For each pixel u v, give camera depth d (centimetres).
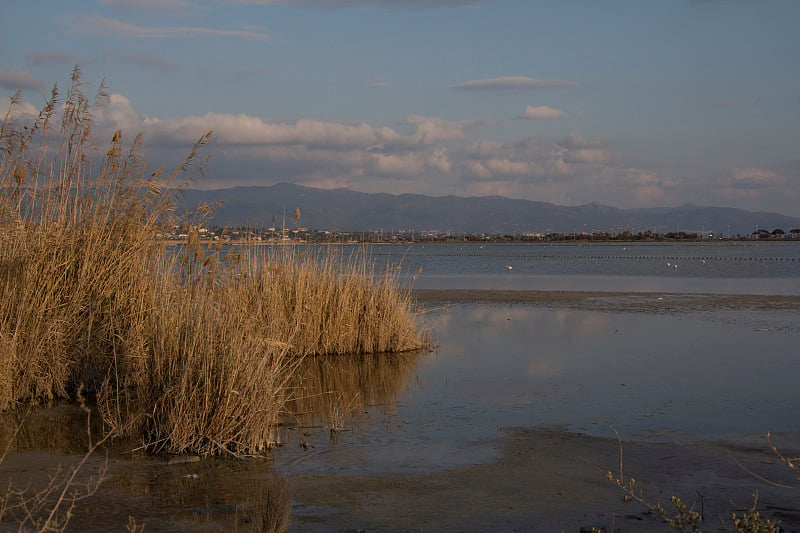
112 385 1034
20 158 1073
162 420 831
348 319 1509
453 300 2664
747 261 7306
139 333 1014
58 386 1009
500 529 602
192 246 1017
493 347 1580
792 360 1398
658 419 968
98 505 641
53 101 1096
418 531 597
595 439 875
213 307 930
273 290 1414
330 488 698
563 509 649
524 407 1038
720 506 661
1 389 945
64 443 822
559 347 1575
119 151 1130
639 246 16512
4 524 588
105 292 1073
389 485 708
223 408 812
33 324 1004
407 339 1541
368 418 978
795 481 725
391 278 1612
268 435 855
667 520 569
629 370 1310
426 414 1000
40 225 1073
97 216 1106
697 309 2352
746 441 865
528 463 781
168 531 584
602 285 3638
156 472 734
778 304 2505
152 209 1138
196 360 841
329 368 1344
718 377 1242
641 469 764
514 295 2880
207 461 777
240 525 599
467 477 734
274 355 927
